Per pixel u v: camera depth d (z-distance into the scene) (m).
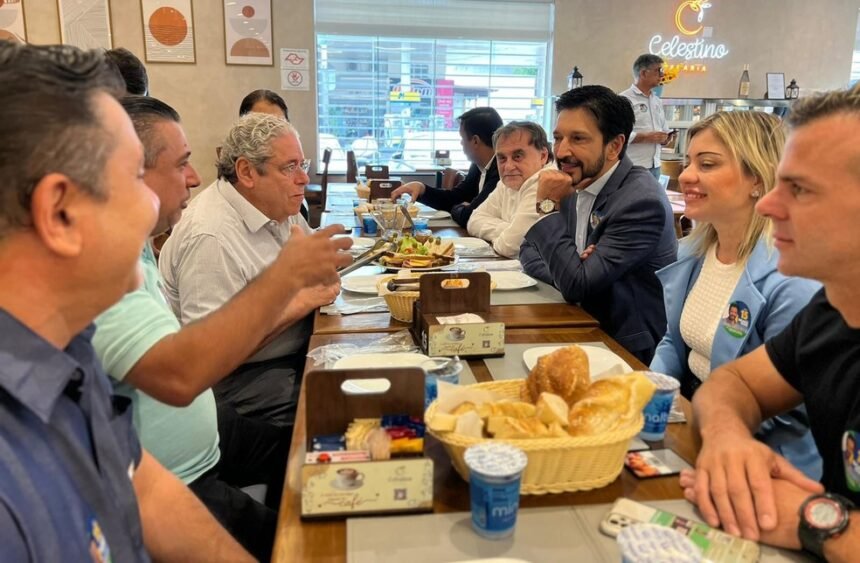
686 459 1.03
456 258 2.44
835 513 0.78
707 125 1.45
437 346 1.43
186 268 1.82
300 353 2.03
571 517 0.88
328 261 1.16
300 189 2.02
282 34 5.54
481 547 0.81
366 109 6.13
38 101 0.58
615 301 2.01
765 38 6.36
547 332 1.67
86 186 0.62
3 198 0.59
